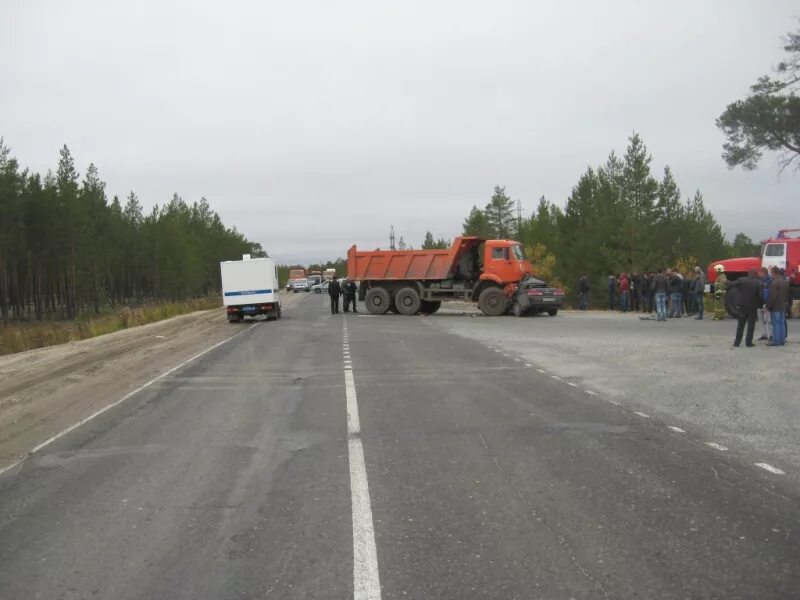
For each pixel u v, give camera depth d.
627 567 4.04
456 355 15.52
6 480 6.29
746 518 4.83
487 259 30.61
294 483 5.91
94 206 57.28
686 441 7.11
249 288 30.72
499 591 3.76
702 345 16.17
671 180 44.97
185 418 9.04
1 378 14.12
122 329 31.12
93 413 9.68
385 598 3.70
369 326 25.80
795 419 8.07
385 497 5.46
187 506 5.36
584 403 9.39
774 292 15.48
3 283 51.69
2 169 46.41
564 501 5.28
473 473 6.11
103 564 4.25
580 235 44.47
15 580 4.03
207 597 3.77
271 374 13.14
